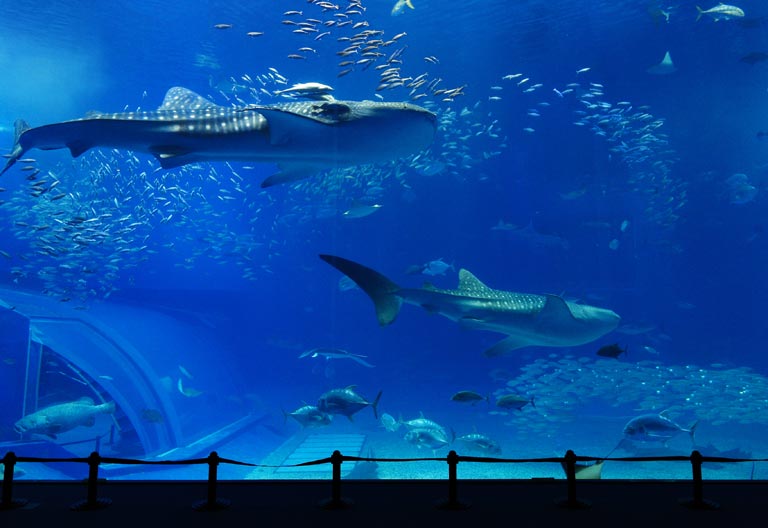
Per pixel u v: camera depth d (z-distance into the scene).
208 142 6.84
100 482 3.52
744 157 29.34
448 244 32.38
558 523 2.84
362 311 32.16
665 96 28.38
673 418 14.19
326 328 32.03
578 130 29.19
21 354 10.63
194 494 3.32
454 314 6.66
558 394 15.76
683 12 20.73
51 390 11.36
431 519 2.90
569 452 3.12
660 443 11.40
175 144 6.80
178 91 7.48
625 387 15.27
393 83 11.45
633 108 29.16
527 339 7.19
